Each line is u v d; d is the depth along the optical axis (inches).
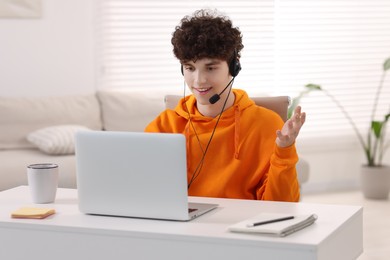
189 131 98.5
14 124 178.5
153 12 205.5
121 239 72.3
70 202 87.9
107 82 204.1
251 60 215.0
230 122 97.7
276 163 89.2
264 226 70.0
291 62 218.5
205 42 87.9
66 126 174.2
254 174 96.4
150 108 188.4
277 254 66.4
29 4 193.0
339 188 227.0
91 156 78.3
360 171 212.4
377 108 230.1
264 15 214.7
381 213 191.3
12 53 193.9
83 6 199.5
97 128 186.1
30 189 87.8
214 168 96.8
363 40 226.2
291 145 88.2
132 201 77.4
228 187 95.7
